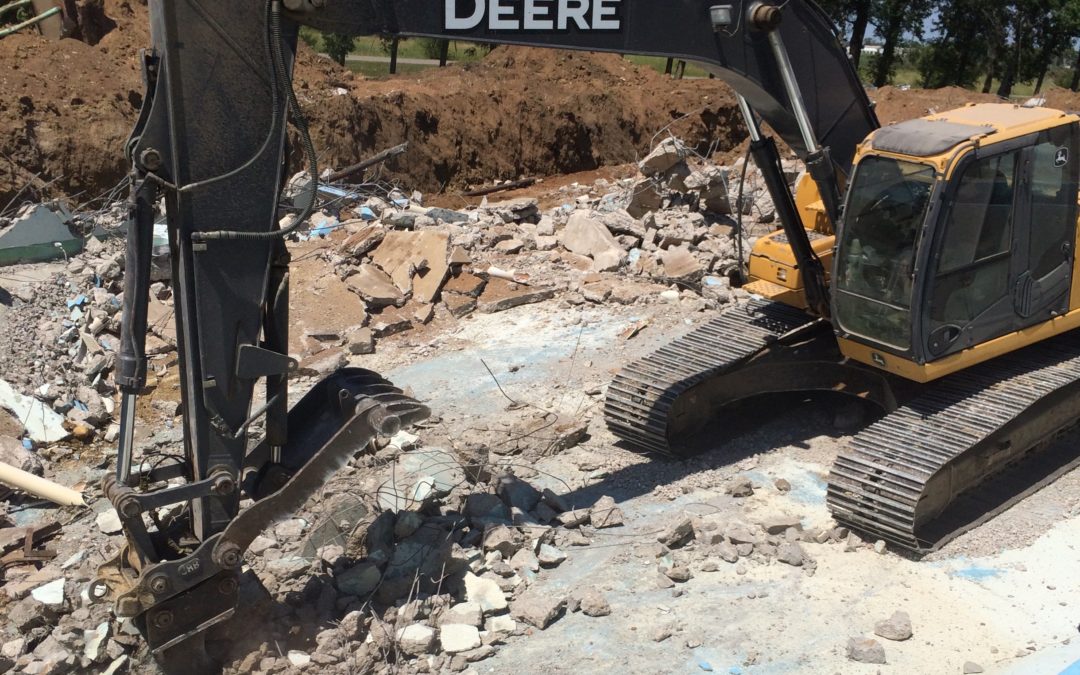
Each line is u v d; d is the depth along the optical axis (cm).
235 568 554
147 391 962
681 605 639
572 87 2228
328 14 529
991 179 712
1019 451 786
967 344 748
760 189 1412
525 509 734
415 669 582
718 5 672
